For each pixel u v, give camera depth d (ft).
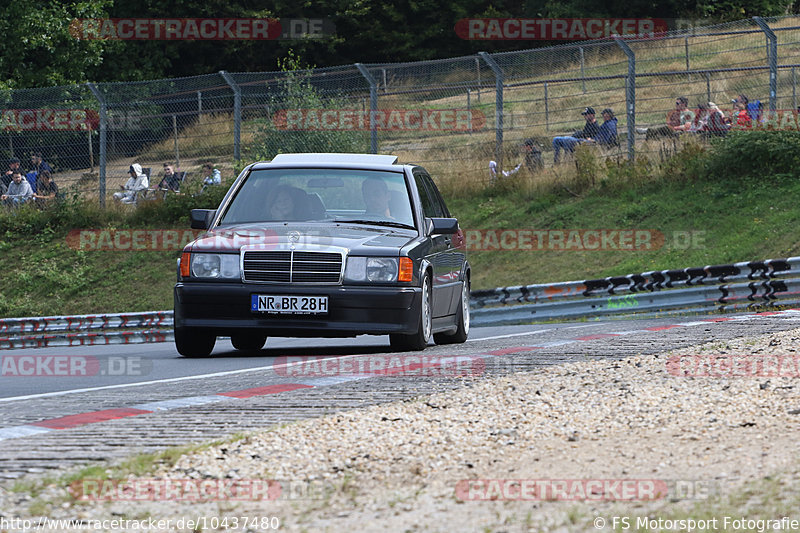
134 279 280.72
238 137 305.32
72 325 229.45
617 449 59.11
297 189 128.47
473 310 219.61
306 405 78.79
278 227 122.72
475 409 73.92
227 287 116.06
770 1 566.36
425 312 120.57
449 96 302.66
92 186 314.35
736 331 120.88
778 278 189.37
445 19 570.05
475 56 298.35
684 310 196.44
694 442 59.72
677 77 345.51
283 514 48.47
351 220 125.39
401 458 59.57
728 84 332.80
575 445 61.11
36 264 291.99
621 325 148.66
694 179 271.90
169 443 65.31
